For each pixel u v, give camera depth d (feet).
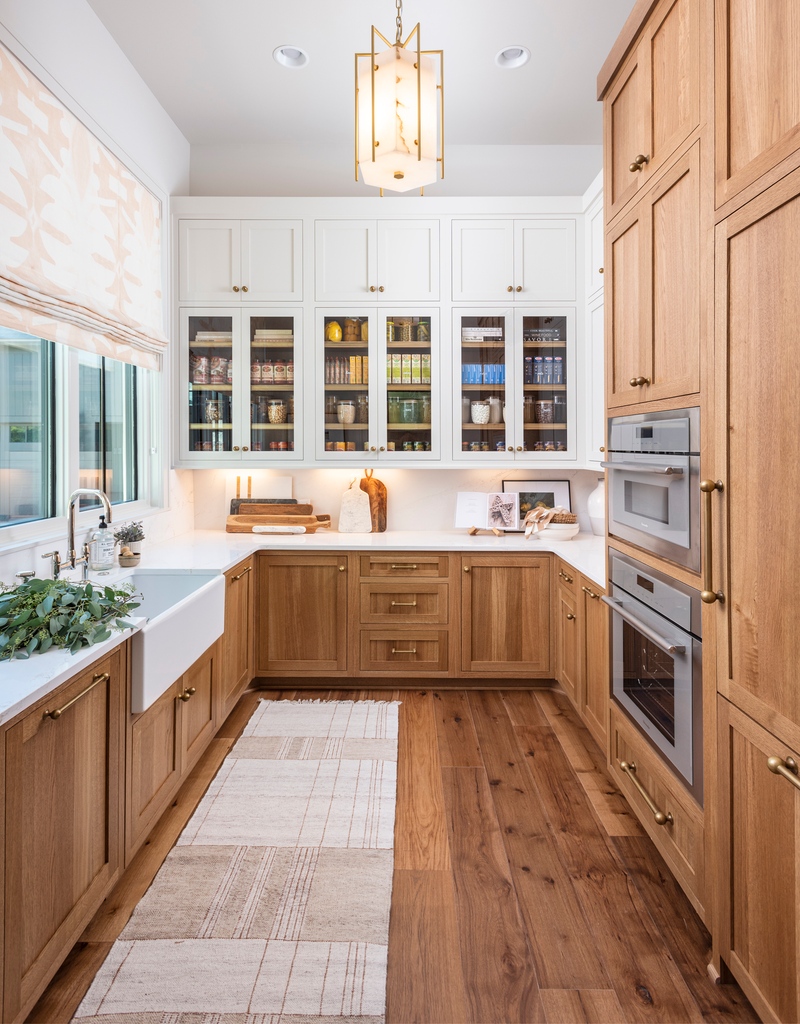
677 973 5.34
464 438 12.57
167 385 12.18
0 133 6.90
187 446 12.51
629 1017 4.91
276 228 12.39
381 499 13.51
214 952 5.46
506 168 13.51
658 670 6.44
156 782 7.04
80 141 8.75
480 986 5.18
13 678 4.64
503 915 6.00
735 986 5.18
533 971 5.34
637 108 6.68
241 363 12.44
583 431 12.49
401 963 5.41
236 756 9.20
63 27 8.30
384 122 6.77
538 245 12.42
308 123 12.55
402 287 12.42
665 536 6.07
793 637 4.07
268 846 7.02
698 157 5.28
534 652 11.85
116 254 9.86
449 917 5.97
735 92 4.70
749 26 4.48
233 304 12.41
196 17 9.37
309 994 5.03
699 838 5.50
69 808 5.11
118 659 5.99
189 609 7.57
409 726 10.40
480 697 11.73
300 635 11.94
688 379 5.53
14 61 7.19
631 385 6.63
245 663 11.24
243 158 13.42
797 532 4.00
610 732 7.94
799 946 4.06
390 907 6.09
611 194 7.54
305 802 7.95
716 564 5.07
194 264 12.41
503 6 9.27
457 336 12.47
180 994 5.03
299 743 9.66
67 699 5.01
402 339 12.51
